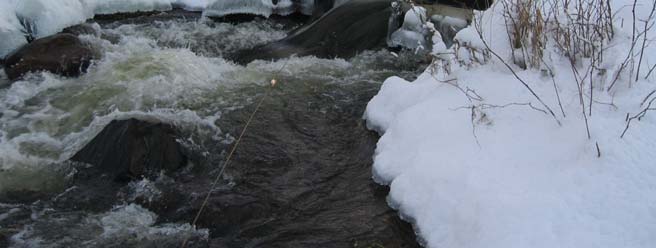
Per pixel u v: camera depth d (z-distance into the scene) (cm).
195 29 812
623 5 504
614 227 319
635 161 350
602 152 356
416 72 666
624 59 425
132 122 498
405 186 414
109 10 829
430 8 714
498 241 329
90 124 548
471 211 360
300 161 496
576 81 412
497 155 393
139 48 727
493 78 472
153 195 452
